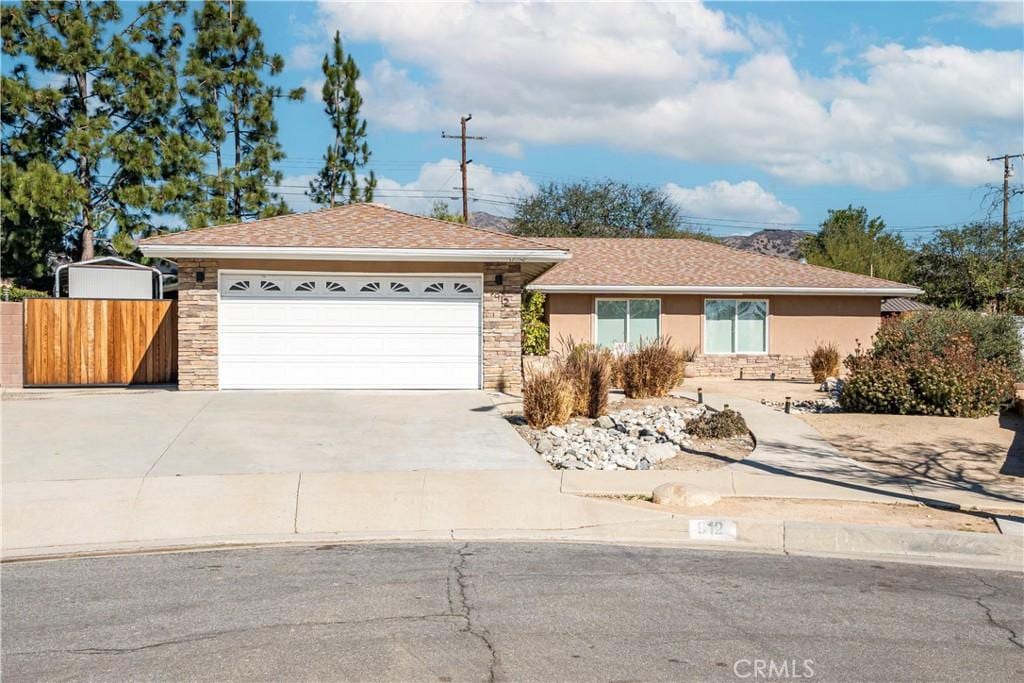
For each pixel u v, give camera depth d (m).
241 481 10.33
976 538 8.84
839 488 10.84
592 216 55.56
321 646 5.88
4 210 30.92
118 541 8.75
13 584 7.34
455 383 17.92
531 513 9.74
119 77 32.84
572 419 15.59
